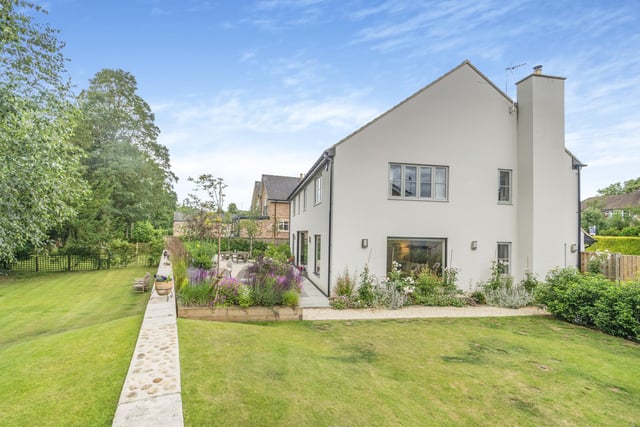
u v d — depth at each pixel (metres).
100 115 24.50
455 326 8.12
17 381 4.19
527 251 11.51
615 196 46.62
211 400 3.75
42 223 10.48
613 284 8.36
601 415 4.28
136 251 21.25
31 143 9.04
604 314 7.74
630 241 24.55
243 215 29.95
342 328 7.74
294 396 4.06
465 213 11.66
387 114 11.37
